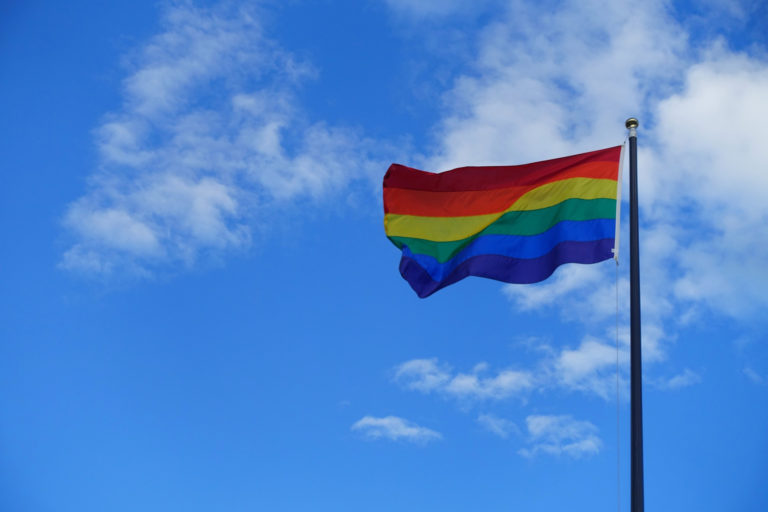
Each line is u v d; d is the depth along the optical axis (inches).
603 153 646.5
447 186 689.0
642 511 452.1
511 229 660.7
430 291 674.2
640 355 489.1
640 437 466.3
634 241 532.1
